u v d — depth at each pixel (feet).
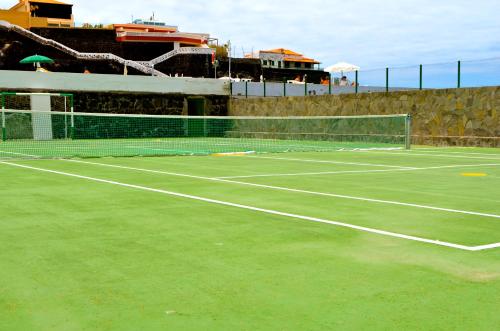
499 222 20.48
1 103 102.12
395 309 11.11
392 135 82.89
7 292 12.19
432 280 13.08
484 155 58.85
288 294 12.04
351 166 44.88
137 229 18.98
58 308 11.18
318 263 14.58
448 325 10.26
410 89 87.30
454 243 16.98
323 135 97.50
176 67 163.22
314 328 10.11
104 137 112.06
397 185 31.89
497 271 13.88
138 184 31.68
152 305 11.35
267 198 26.37
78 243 16.92
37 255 15.48
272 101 109.09
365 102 90.63
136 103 115.03
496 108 72.64
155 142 93.20
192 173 38.42
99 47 162.09
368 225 19.80
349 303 11.47
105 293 12.12
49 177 35.24
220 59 174.19
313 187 30.73
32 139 104.47
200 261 14.79
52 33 155.43
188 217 21.24
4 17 199.62
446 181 34.17
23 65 136.46
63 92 107.45
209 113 121.70
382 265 14.40
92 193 27.84
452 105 78.13
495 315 10.78
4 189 29.25
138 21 247.70
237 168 42.70
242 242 17.03
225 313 10.89
